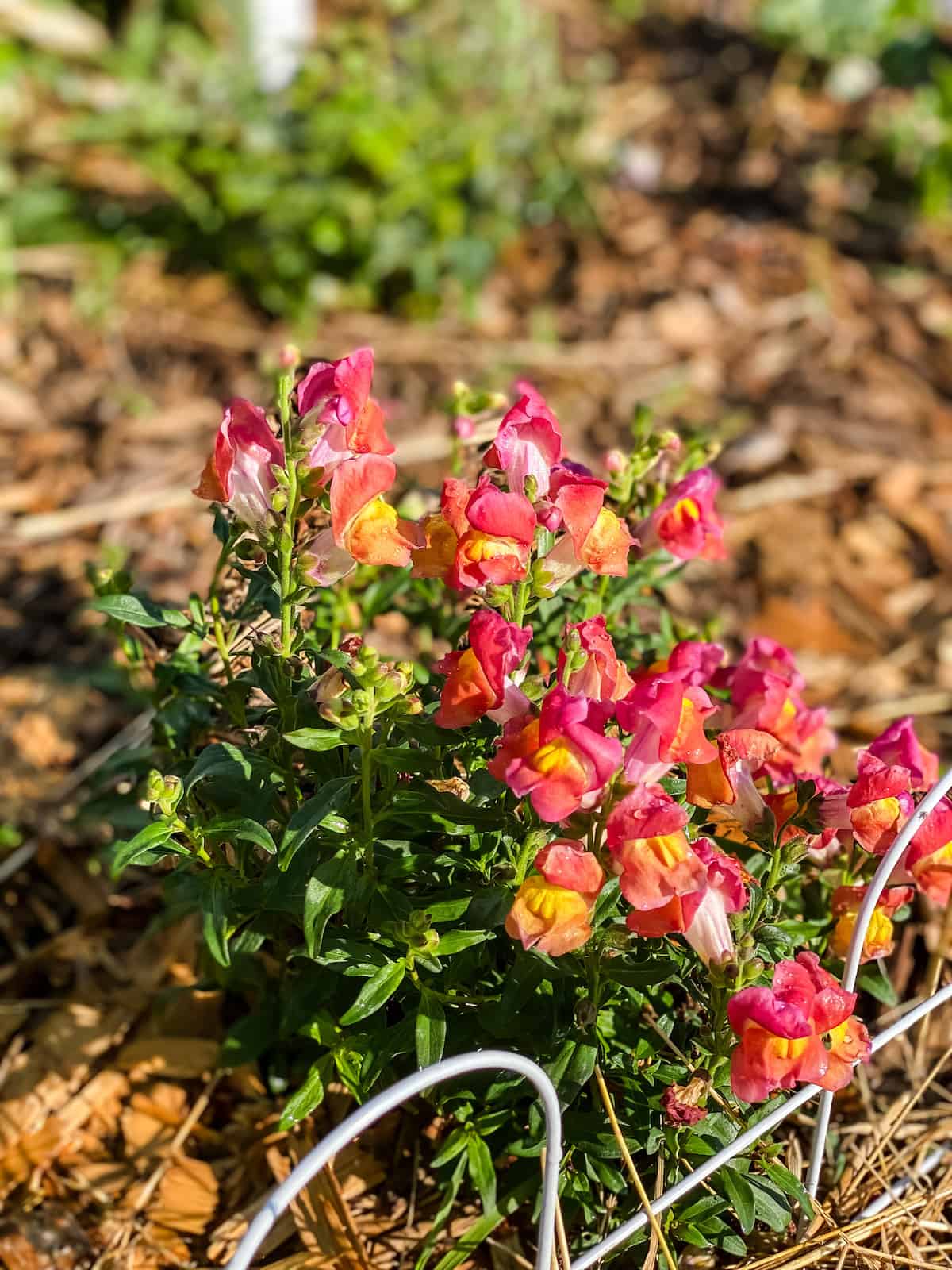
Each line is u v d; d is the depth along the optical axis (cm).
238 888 66
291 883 63
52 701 98
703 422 133
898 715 103
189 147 151
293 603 62
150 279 147
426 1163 73
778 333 148
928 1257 68
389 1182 73
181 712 73
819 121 184
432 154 149
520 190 158
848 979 62
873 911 64
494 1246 70
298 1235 71
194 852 64
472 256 146
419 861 64
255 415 61
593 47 198
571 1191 65
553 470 62
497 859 65
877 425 134
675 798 65
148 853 63
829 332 149
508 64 164
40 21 172
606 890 61
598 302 151
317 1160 52
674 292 153
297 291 144
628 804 57
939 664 108
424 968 65
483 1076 66
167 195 153
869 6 191
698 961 64
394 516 62
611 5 209
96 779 82
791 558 117
